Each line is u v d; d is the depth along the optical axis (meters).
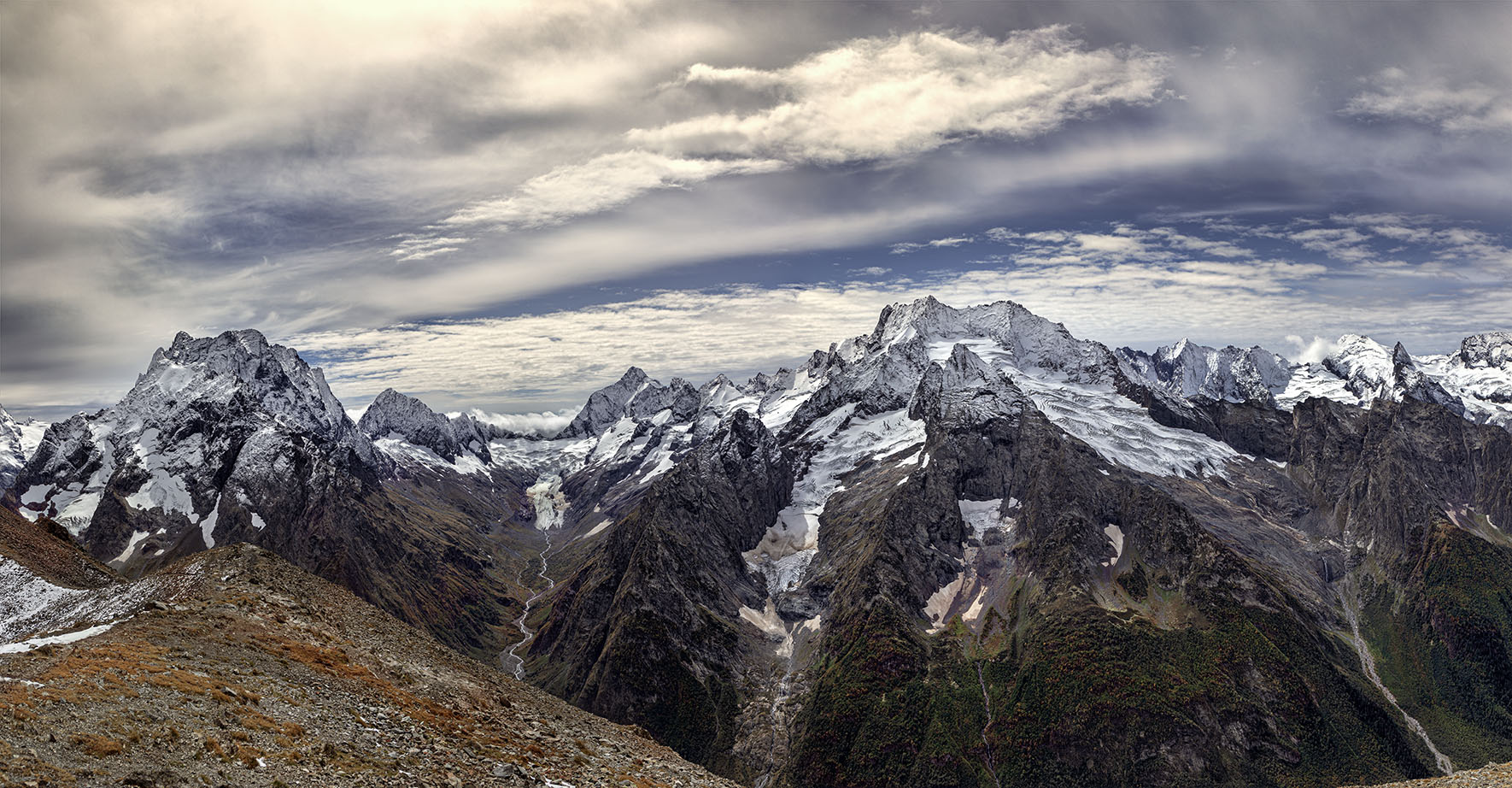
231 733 52.31
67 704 49.81
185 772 46.06
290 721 57.19
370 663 77.56
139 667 58.91
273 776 48.56
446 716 70.06
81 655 59.78
